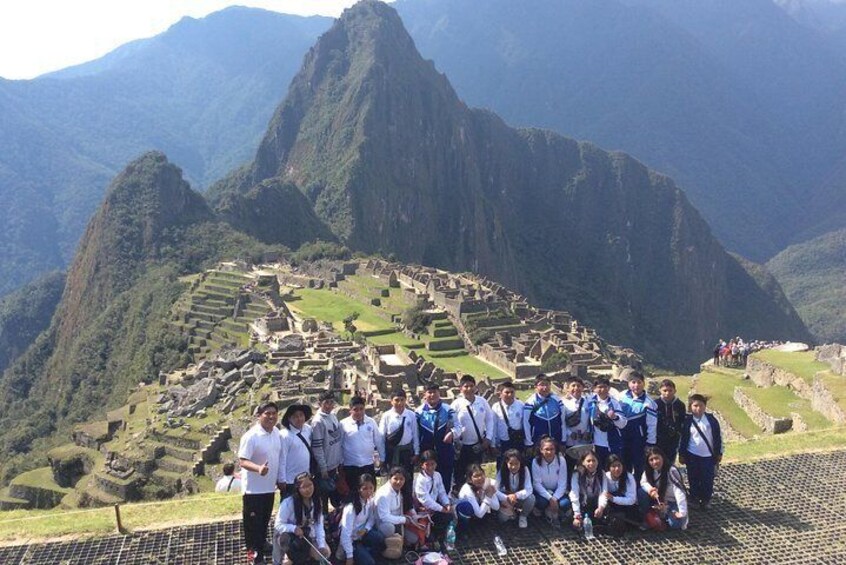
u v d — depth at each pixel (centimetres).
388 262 13800
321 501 1450
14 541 1509
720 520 1592
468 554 1448
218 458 3662
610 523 1513
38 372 13175
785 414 3369
